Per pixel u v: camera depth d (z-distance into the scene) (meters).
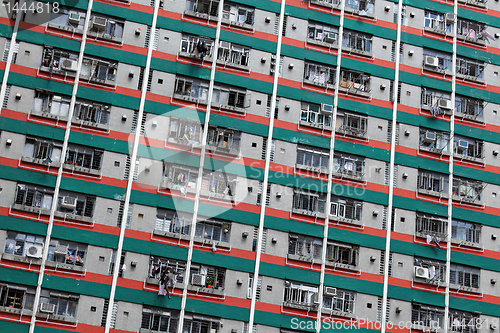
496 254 42.81
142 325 37.31
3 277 36.53
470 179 43.97
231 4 43.75
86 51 40.97
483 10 47.16
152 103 40.81
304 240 40.47
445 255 41.94
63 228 37.91
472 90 45.75
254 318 38.50
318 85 43.22
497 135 45.22
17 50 40.19
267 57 43.12
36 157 38.78
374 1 45.84
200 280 38.19
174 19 42.62
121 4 42.19
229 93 42.09
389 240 41.38
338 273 40.19
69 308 36.91
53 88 39.97
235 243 39.53
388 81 44.38
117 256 37.94
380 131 43.28
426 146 43.75
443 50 45.97
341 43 44.34
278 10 44.19
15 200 37.91
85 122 39.69
